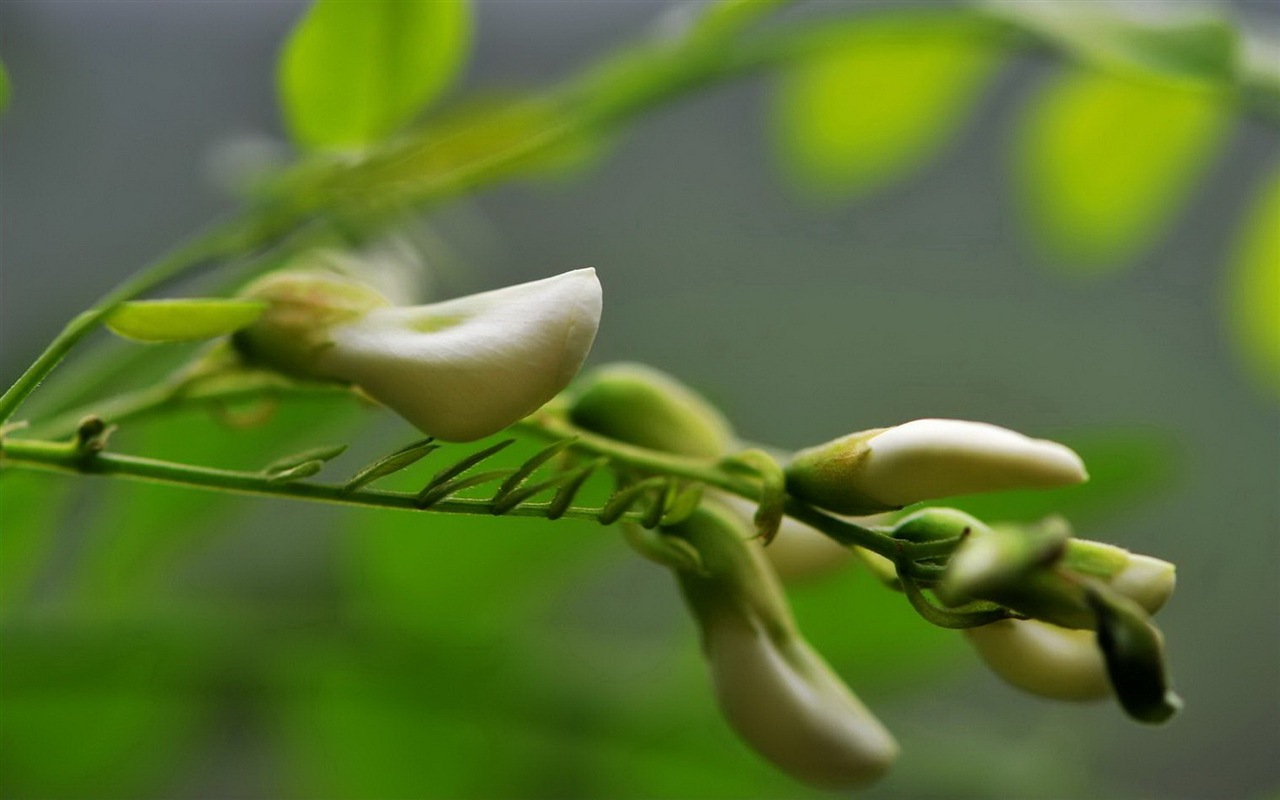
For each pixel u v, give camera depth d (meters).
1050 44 0.29
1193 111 0.33
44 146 0.60
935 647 0.30
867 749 0.24
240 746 0.31
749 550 0.24
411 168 0.29
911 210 0.69
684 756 0.31
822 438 0.66
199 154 0.61
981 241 0.69
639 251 0.67
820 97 0.35
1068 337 0.68
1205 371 0.68
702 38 0.29
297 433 0.29
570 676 0.31
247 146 0.30
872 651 0.30
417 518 0.30
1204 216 0.68
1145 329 0.68
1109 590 0.22
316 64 0.27
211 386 0.25
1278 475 0.66
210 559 0.36
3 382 0.36
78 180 0.61
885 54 0.34
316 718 0.31
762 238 0.68
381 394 0.24
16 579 0.29
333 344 0.24
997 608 0.22
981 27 0.29
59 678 0.29
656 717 0.31
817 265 0.68
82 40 0.61
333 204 0.28
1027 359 0.68
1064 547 0.22
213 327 0.24
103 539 0.30
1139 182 0.35
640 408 0.25
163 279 0.28
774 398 0.66
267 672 0.30
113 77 0.61
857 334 0.67
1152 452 0.28
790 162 0.36
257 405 0.25
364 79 0.27
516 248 0.65
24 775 0.30
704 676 0.31
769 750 0.24
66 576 0.31
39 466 0.23
